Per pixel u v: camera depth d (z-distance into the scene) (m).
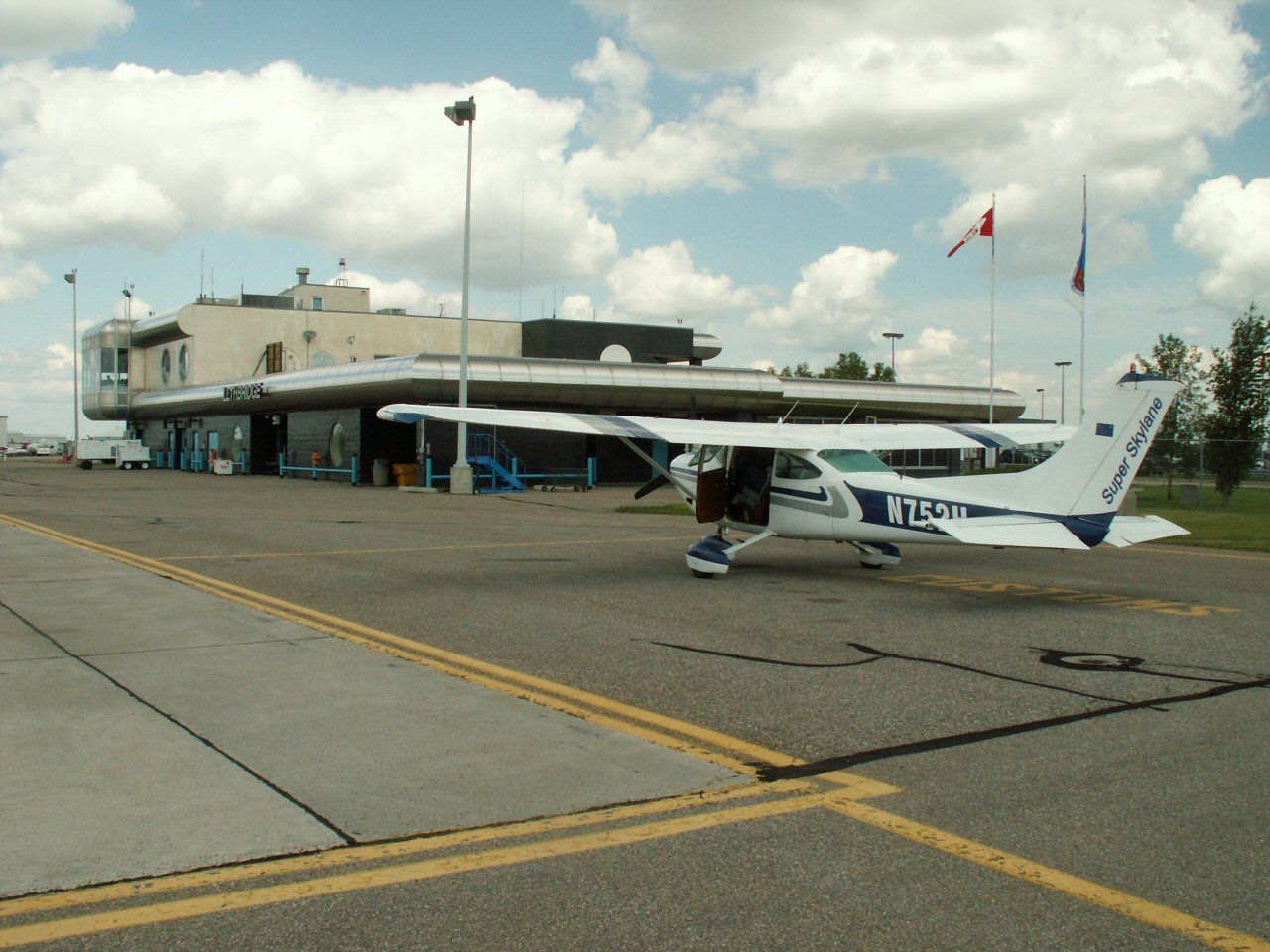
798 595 11.30
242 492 32.59
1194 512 25.36
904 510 11.72
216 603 10.30
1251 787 5.09
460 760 5.36
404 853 4.20
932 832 4.48
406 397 35.34
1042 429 15.09
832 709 6.51
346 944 3.47
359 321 55.06
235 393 45.47
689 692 6.91
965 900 3.83
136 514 22.72
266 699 6.52
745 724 6.17
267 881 3.93
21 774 5.07
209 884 3.90
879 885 3.95
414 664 7.61
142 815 4.54
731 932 3.57
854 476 12.23
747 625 9.45
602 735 5.84
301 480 41.62
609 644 8.54
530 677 7.31
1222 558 15.26
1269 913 3.76
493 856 4.18
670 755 5.52
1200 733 6.04
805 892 3.88
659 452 42.06
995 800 4.89
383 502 28.19
